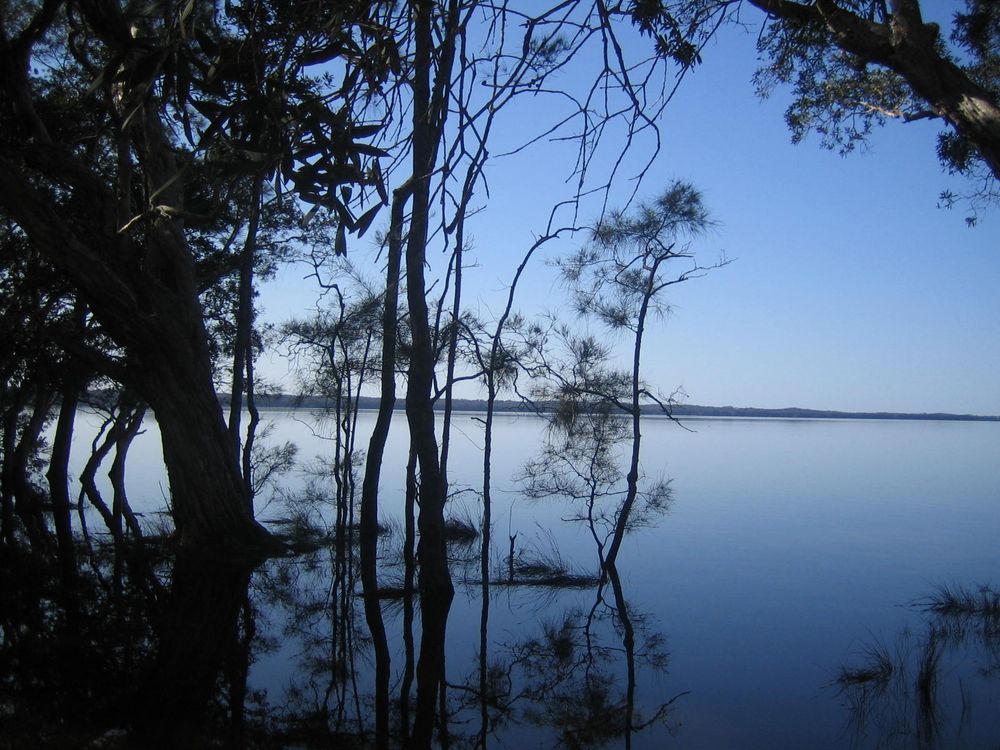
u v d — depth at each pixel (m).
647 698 6.67
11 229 15.20
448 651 8.21
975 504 22.91
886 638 8.61
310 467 25.84
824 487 27.41
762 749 5.57
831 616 9.65
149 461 33.59
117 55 3.69
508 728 6.00
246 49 3.82
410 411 10.48
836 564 13.33
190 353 13.26
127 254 12.80
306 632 8.96
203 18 4.37
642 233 11.79
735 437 68.31
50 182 14.69
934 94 5.73
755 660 7.83
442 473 11.44
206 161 3.73
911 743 5.61
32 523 16.78
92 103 13.40
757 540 16.05
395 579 11.98
